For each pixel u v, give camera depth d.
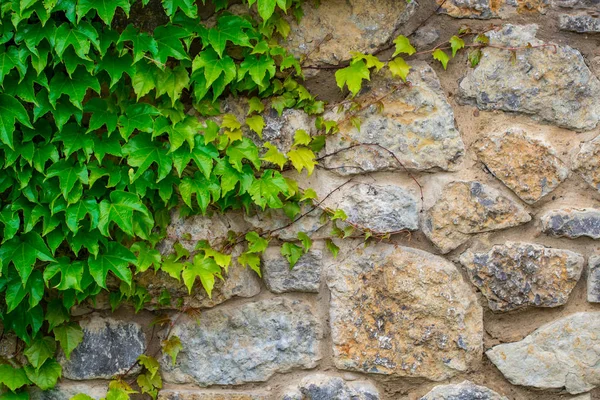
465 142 2.98
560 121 2.98
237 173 2.93
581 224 2.98
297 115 2.97
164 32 2.90
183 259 2.98
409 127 2.97
